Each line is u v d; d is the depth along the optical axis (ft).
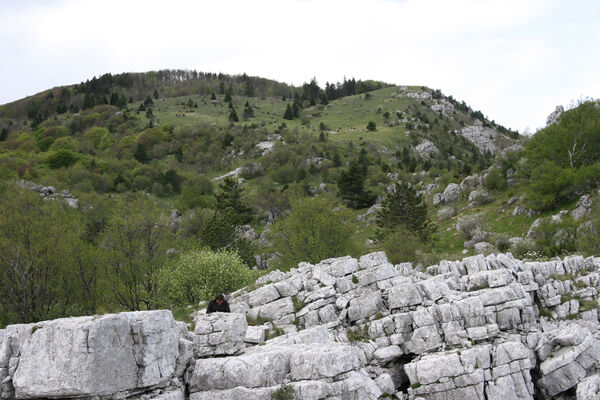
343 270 82.89
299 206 157.99
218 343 49.62
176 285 108.88
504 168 236.63
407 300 72.02
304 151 427.33
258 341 62.23
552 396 64.95
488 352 62.64
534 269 82.17
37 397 39.58
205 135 505.66
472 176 257.55
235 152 460.14
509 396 60.64
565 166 201.77
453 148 614.34
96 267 116.16
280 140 467.11
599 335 71.41
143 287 120.16
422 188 306.96
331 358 45.57
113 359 39.78
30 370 40.01
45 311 108.99
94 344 39.04
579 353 65.36
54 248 108.68
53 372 38.96
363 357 66.44
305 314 73.20
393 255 149.89
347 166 398.62
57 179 314.76
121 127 542.57
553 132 217.97
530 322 71.97
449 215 221.46
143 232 125.18
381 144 556.10
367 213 271.90
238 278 111.45
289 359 46.75
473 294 73.26
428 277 83.92
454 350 64.39
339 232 150.30
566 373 64.44
